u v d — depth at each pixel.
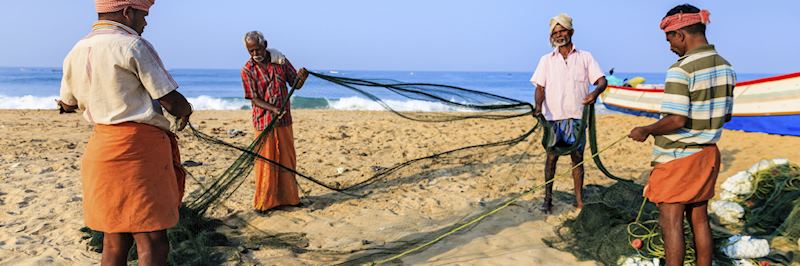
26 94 35.44
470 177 7.13
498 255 4.39
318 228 5.12
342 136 10.73
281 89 5.28
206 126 12.62
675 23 3.39
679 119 3.31
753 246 3.90
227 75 87.81
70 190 6.21
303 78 5.04
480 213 5.53
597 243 4.37
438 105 24.94
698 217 3.59
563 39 5.05
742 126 10.83
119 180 2.95
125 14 2.98
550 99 5.25
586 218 4.72
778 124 10.01
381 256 4.39
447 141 10.30
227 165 7.81
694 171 3.41
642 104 14.91
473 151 8.95
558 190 6.37
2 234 4.75
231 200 5.91
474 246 4.58
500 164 7.94
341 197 6.19
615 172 7.39
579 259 4.30
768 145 8.95
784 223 4.56
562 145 5.29
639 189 5.31
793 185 4.90
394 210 5.71
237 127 12.61
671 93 3.33
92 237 4.57
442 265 4.19
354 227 5.16
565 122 5.21
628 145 9.49
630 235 4.15
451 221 5.33
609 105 17.00
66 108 3.22
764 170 5.18
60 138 10.12
